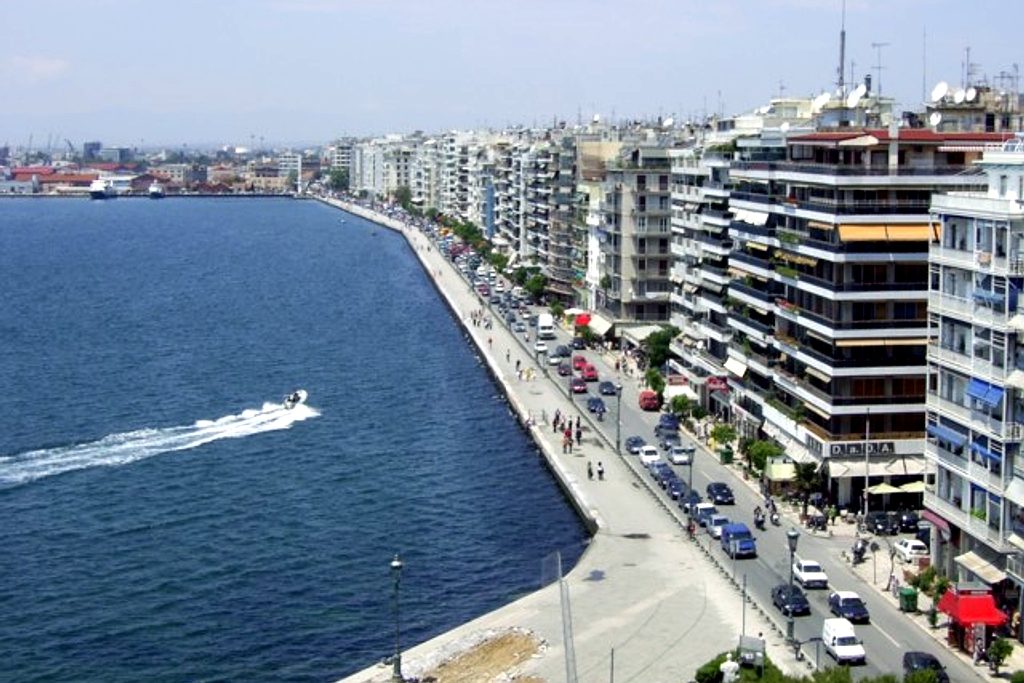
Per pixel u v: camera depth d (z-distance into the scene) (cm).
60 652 11544
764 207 16538
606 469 16688
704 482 15750
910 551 12475
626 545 13388
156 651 11562
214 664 11300
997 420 10781
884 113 18488
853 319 14150
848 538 13438
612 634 11000
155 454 18200
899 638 10762
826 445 14200
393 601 11712
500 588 13012
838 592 11400
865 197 14025
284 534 14688
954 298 11419
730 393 18362
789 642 10538
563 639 10725
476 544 14362
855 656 10138
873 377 14188
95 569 13562
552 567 13088
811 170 14762
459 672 10488
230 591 12962
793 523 13988
